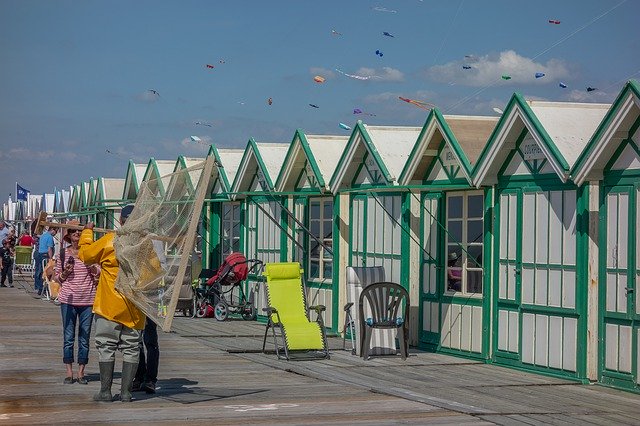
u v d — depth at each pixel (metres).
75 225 11.62
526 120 13.23
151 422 9.64
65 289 11.87
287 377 12.91
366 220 17.44
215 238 24.09
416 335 16.06
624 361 12.15
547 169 13.34
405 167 15.73
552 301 13.21
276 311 14.80
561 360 13.01
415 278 16.12
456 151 14.68
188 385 12.08
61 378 12.30
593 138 12.17
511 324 13.97
